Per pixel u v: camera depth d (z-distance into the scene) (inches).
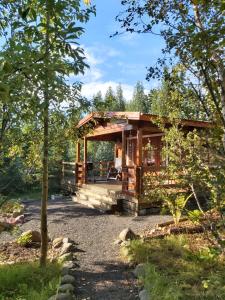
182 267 233.9
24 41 144.0
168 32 135.7
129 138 743.1
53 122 238.5
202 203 382.9
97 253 299.1
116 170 776.3
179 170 281.7
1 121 181.6
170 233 322.7
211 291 179.2
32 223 436.1
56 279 225.1
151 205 462.3
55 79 126.0
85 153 684.7
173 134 292.2
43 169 252.4
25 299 194.7
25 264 259.3
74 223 426.9
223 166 187.2
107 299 202.4
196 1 115.3
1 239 363.6
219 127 170.7
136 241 297.0
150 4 140.5
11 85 112.5
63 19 177.8
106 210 490.6
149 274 221.8
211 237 257.8
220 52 125.0
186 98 195.2
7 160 243.1
